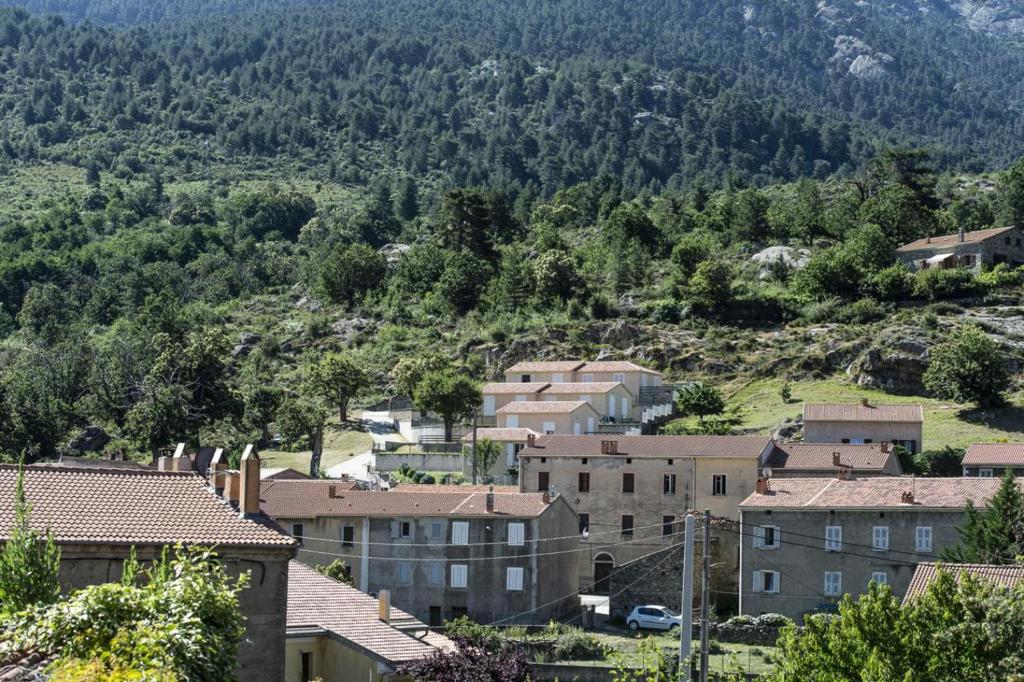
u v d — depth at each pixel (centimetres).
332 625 7350
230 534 5931
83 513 5794
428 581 11894
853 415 16738
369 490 12975
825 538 11325
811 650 6150
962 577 6234
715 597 12362
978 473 14575
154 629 3916
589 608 12312
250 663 5862
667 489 13375
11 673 3622
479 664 7356
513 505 12038
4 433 18112
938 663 5919
